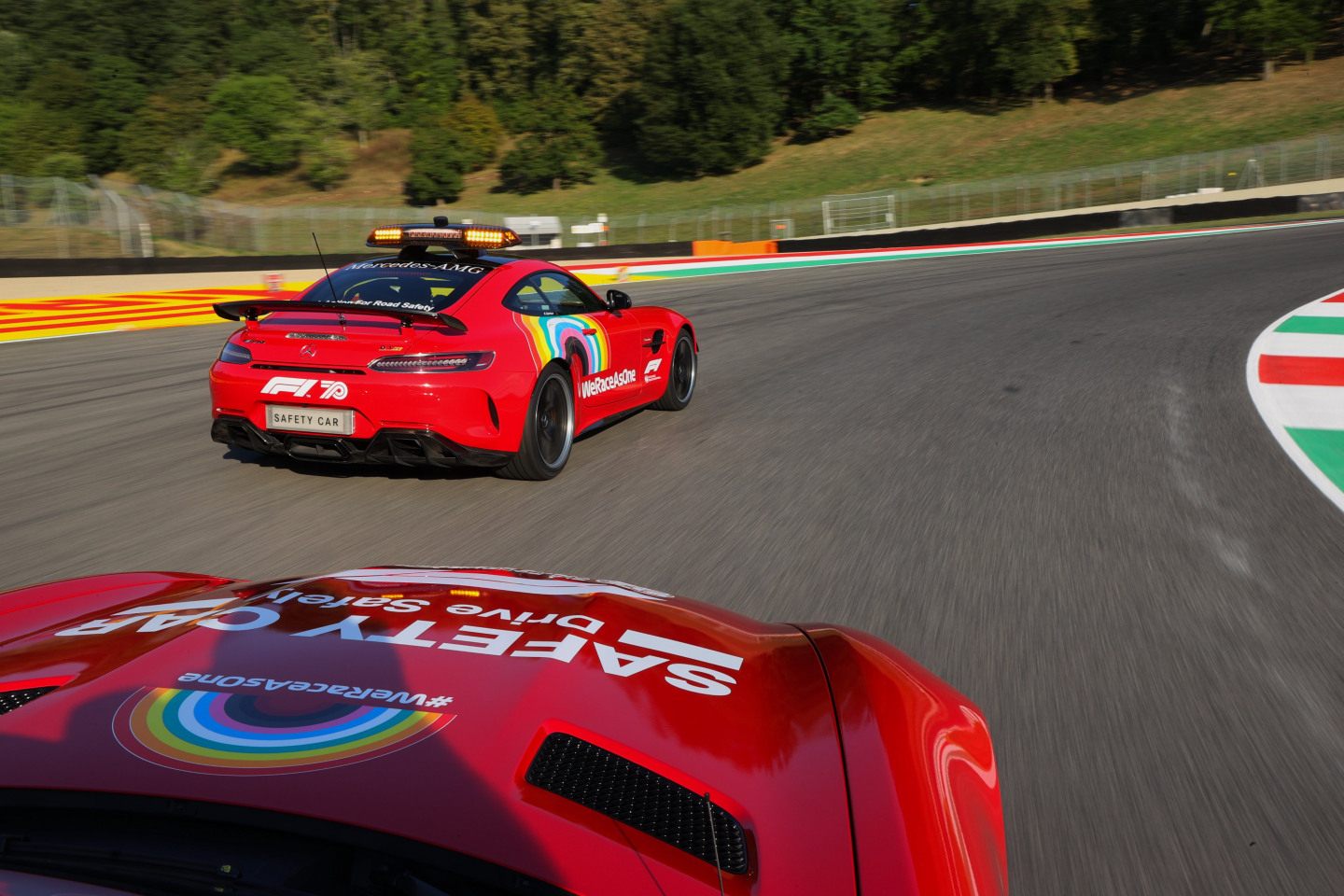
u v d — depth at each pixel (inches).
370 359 192.7
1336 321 445.1
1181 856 83.4
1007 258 957.2
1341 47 2620.6
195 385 345.4
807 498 201.6
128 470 225.3
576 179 2967.5
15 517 189.6
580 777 45.3
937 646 129.0
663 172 2947.8
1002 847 52.0
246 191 2979.8
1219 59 2822.3
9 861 39.6
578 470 226.1
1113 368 358.9
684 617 71.1
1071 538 175.6
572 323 228.2
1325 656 125.8
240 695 48.8
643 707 52.8
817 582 152.9
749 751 50.8
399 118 3361.2
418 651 55.5
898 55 2979.8
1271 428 262.2
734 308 595.5
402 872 39.6
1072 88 2940.5
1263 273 671.8
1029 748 102.4
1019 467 226.5
